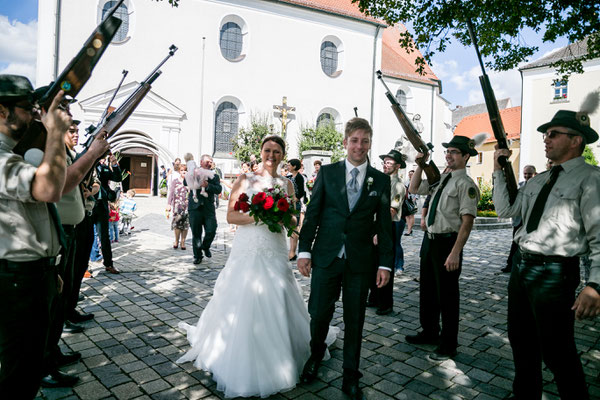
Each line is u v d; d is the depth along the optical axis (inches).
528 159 1076.5
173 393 108.7
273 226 118.8
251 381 107.0
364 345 146.5
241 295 117.0
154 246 342.6
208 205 279.7
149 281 225.1
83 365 124.2
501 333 160.2
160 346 139.0
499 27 265.7
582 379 91.7
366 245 112.4
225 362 111.3
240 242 126.4
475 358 136.2
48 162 65.2
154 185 1005.2
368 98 1103.6
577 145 93.7
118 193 358.0
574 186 91.3
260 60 954.7
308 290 219.1
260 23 952.9
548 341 93.2
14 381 72.1
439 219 138.0
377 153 1117.7
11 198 69.1
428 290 146.9
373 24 1085.1
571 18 253.4
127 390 110.0
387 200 115.2
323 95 1036.5
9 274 71.5
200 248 274.2
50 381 110.0
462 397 110.7
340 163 119.1
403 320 174.2
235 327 113.5
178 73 867.4
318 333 115.6
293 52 994.1
